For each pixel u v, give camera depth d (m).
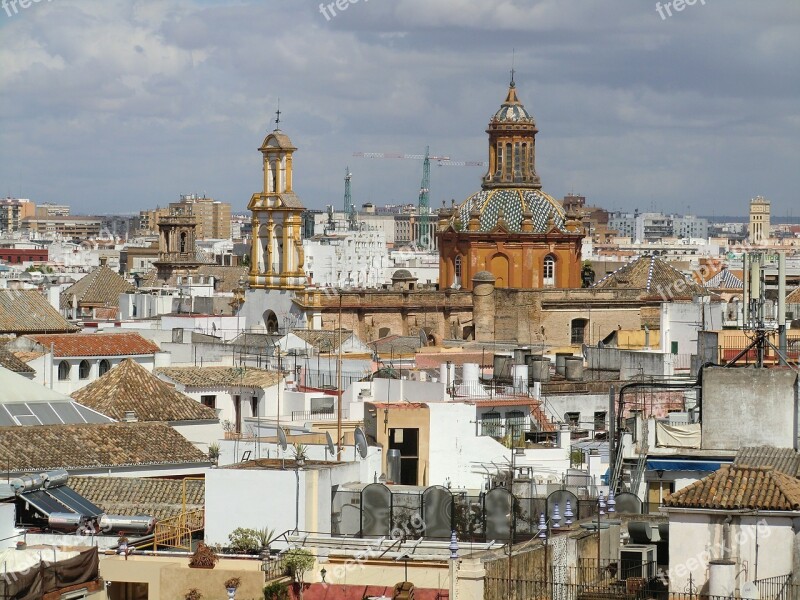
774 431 89.81
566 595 73.62
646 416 109.19
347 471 87.38
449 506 83.00
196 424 122.00
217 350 168.88
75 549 78.06
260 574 74.94
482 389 131.25
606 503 84.19
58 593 74.25
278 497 82.50
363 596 74.62
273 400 136.62
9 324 190.12
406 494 84.00
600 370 151.88
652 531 78.44
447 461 111.94
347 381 142.88
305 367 152.00
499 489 84.25
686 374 133.38
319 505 83.50
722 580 70.44
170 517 86.75
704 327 157.38
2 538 81.31
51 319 193.12
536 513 83.44
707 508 71.81
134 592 76.75
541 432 121.62
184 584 75.81
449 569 72.88
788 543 71.19
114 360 153.25
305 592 75.44
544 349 195.12
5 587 72.44
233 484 82.75
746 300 115.00
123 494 91.56
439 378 136.75
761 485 72.56
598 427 130.00
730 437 90.56
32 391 111.94
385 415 112.19
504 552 74.44
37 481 88.19
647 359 152.00
